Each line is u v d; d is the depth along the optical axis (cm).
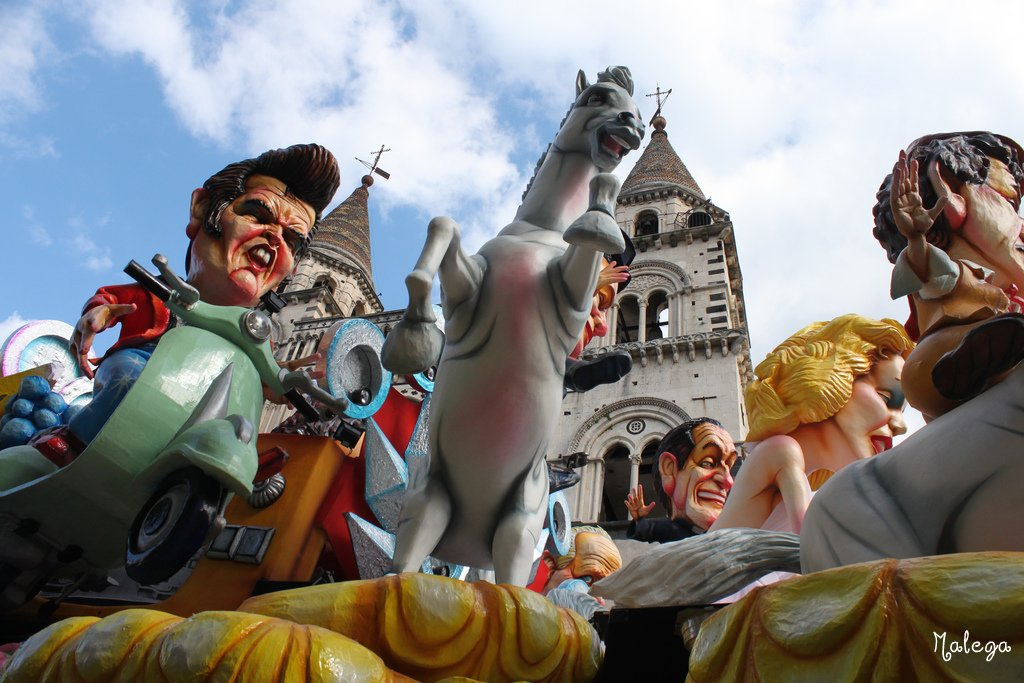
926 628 250
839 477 434
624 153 584
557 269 537
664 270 4144
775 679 277
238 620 346
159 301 785
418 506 521
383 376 858
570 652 442
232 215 823
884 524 394
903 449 413
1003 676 232
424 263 468
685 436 1069
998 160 586
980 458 368
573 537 1127
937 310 440
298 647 335
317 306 4469
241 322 704
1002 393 380
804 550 442
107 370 719
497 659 409
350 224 5362
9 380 984
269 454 801
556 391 533
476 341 523
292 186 873
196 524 566
